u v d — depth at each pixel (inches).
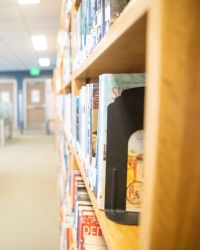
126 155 23.7
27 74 414.0
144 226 11.7
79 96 43.3
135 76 23.1
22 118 420.8
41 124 422.0
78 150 43.6
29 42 229.8
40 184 136.3
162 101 10.2
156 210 10.9
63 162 86.6
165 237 11.1
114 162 23.8
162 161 10.6
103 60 26.3
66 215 61.2
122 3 21.4
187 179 10.7
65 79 79.2
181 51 10.1
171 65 10.1
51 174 155.3
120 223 21.9
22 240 82.8
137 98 23.1
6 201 113.0
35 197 118.1
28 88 417.4
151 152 10.8
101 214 23.6
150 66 10.6
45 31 193.6
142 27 13.9
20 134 356.8
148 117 10.9
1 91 421.1
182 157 10.6
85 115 34.8
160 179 10.7
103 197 24.2
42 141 291.1
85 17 35.1
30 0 134.8
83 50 36.7
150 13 10.7
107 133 23.6
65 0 74.4
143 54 22.5
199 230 11.1
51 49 258.5
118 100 23.2
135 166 23.7
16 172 159.2
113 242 19.2
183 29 10.0
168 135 10.4
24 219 96.7
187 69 10.1
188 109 10.3
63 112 95.3
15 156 206.5
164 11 9.9
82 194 40.0
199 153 10.6
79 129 42.4
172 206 10.9
